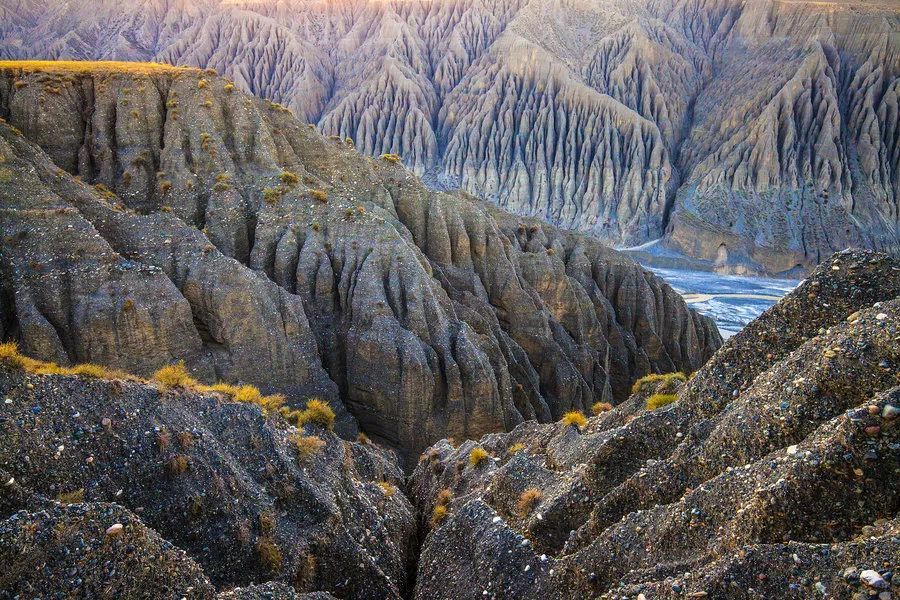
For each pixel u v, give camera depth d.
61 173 38.81
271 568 15.68
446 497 23.95
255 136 46.91
